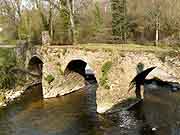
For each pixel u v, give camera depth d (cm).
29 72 4662
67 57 3719
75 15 5269
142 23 5728
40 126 2766
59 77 3831
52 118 2967
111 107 3102
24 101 3606
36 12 5472
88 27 5488
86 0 5750
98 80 3356
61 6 4741
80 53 3550
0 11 5672
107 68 3225
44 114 3095
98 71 3356
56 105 3409
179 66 2748
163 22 5428
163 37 5378
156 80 4375
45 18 5197
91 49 3409
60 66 3834
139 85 3522
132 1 6306
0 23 6347
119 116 2972
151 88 4022
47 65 3853
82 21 5738
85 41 4712
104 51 3281
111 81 3180
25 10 5591
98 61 3347
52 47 3862
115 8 5056
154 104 3303
